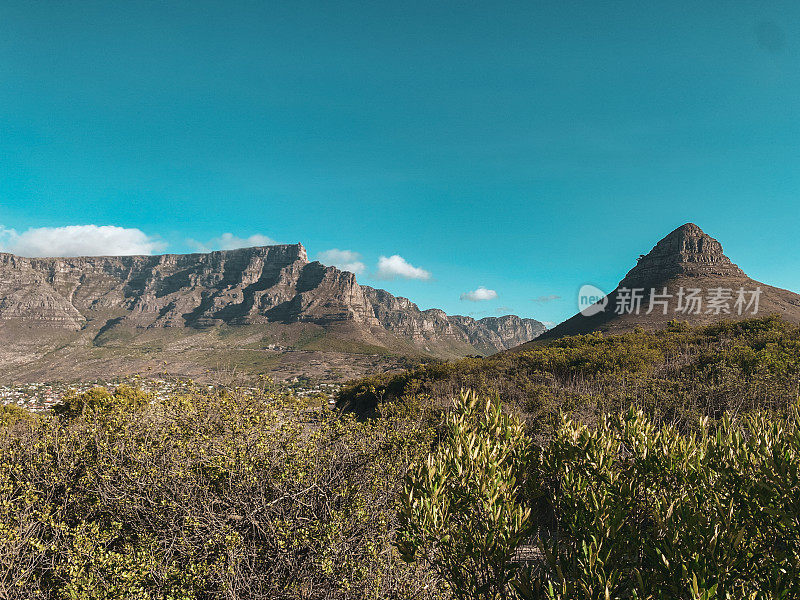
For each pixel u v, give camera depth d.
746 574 4.10
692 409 24.45
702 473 5.51
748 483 4.86
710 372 38.41
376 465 9.23
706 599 3.39
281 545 7.16
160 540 7.62
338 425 9.88
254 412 9.98
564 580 4.16
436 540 5.28
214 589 7.21
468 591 5.00
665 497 5.37
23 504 8.15
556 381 49.34
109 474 8.79
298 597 6.83
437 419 16.22
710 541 4.10
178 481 8.23
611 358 53.31
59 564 7.28
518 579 4.87
